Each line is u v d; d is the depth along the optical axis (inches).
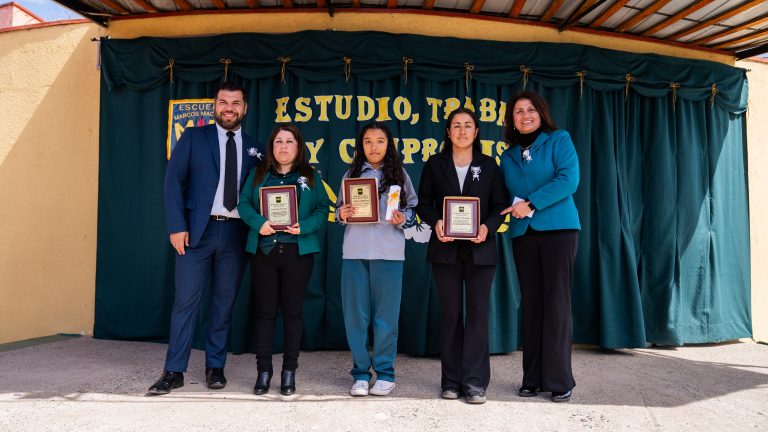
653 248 203.6
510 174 135.3
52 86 214.2
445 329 131.5
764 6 185.5
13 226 212.7
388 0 192.1
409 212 151.4
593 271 195.3
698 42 218.7
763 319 229.9
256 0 191.3
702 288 207.8
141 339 191.8
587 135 197.3
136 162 193.5
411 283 181.6
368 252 132.7
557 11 195.9
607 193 196.1
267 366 134.1
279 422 112.7
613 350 197.8
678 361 181.2
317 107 188.9
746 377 159.2
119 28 204.8
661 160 204.2
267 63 187.6
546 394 135.3
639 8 191.6
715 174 214.2
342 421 113.8
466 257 129.0
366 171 138.4
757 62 236.2
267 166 136.6
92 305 203.6
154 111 193.5
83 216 207.3
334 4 196.4
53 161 211.9
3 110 215.9
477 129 133.9
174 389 135.5
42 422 110.9
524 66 193.8
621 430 111.3
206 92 191.2
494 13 200.5
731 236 217.9
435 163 135.0
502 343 184.9
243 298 178.9
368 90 189.8
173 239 134.5
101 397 128.3
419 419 115.6
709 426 115.3
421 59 189.8
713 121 215.0
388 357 135.9
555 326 127.1
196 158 138.1
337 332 183.3
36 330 208.2
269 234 129.8
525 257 131.5
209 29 199.8
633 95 205.2
